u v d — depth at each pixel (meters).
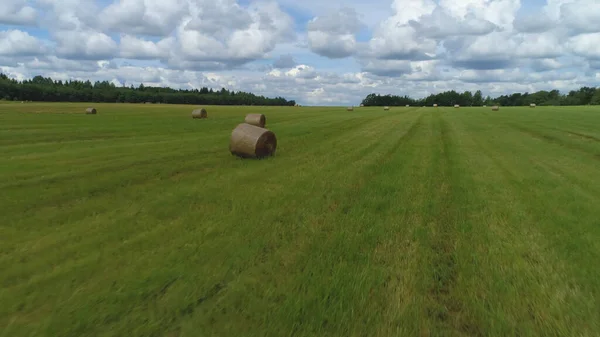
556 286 3.87
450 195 7.63
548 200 7.24
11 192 7.54
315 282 3.87
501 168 10.81
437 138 19.31
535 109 64.88
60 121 29.45
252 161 11.87
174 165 10.92
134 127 25.22
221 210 6.39
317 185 8.35
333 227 5.59
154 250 4.69
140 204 6.81
